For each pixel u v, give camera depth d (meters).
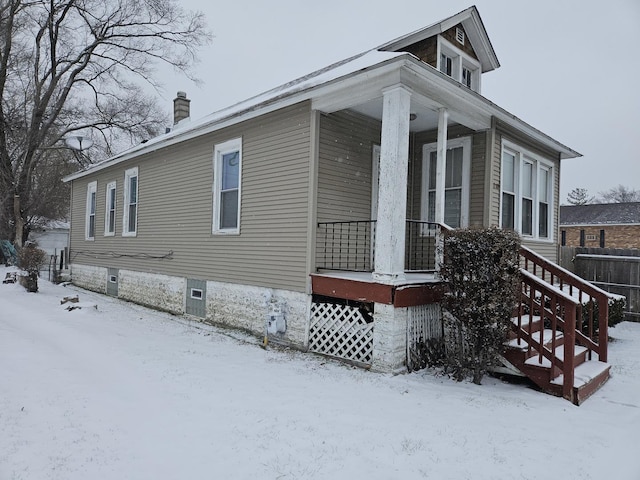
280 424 3.77
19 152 23.53
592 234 23.02
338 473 2.99
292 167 6.76
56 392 4.38
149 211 10.62
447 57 7.89
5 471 2.89
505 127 7.66
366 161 7.27
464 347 5.39
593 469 3.14
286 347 6.64
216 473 2.95
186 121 15.05
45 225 27.94
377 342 5.52
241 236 7.74
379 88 5.61
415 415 4.05
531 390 4.89
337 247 6.79
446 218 7.77
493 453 3.33
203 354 6.12
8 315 8.50
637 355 6.84
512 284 4.84
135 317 8.95
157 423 3.75
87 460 3.08
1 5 20.97
